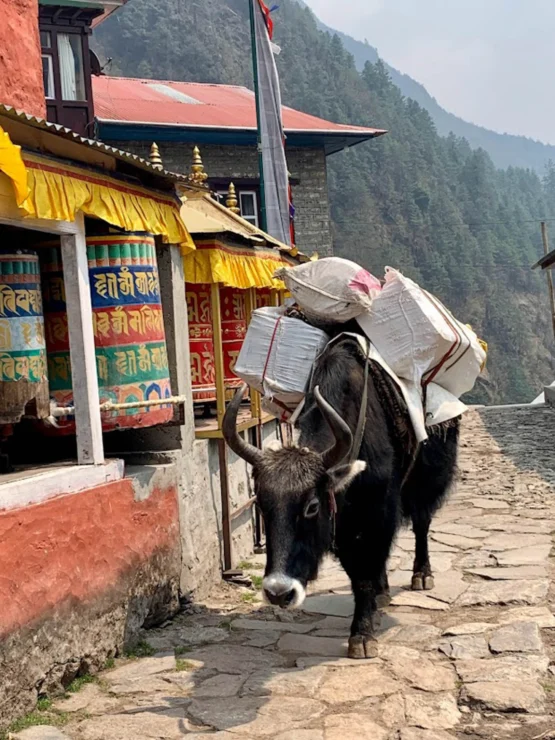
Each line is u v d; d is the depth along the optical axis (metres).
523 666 5.04
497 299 96.31
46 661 4.80
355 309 5.88
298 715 4.54
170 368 6.75
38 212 4.88
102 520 5.41
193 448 6.89
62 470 5.34
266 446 5.05
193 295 8.35
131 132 21.50
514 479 11.70
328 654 5.45
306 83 108.69
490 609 6.22
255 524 8.59
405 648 5.46
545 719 4.39
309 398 5.54
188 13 111.56
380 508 5.50
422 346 5.80
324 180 24.53
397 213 94.44
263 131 15.24
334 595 6.78
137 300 6.11
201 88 28.45
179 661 5.39
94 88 25.06
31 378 5.63
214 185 22.92
